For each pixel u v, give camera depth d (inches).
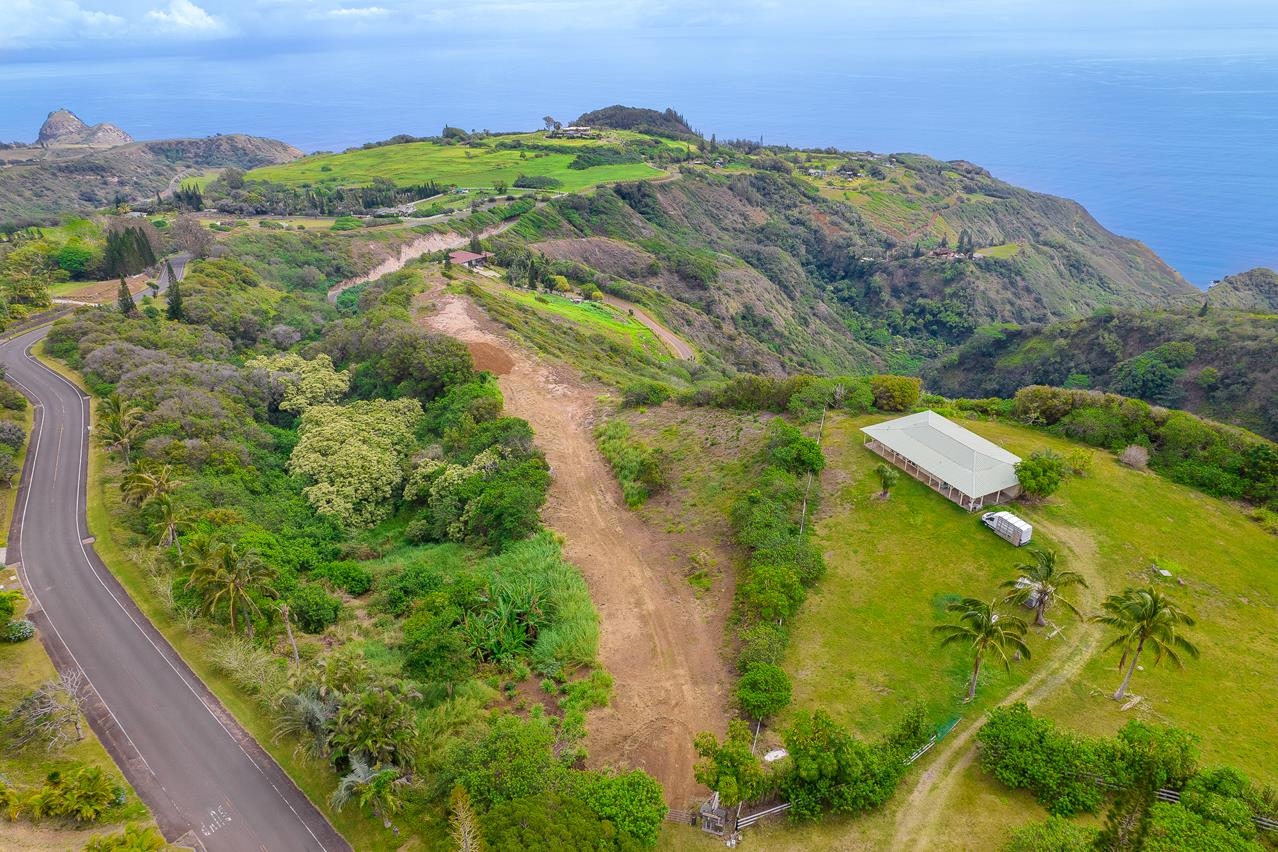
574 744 1663.4
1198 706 1723.7
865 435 2965.1
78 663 1841.8
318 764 1555.1
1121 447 2856.8
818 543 2375.7
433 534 2753.4
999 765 1504.7
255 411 3535.9
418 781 1485.0
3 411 3100.4
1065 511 2472.9
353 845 1390.3
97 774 1432.1
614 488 2942.9
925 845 1392.7
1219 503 2568.9
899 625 2018.9
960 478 2487.7
